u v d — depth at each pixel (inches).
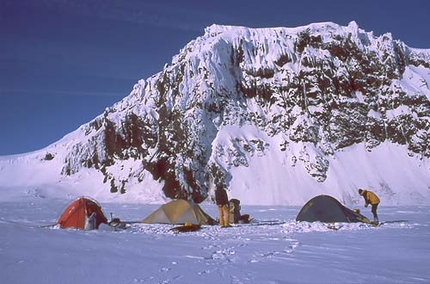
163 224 855.1
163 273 313.3
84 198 758.5
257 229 737.6
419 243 513.0
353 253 430.3
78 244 467.5
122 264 349.1
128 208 1758.1
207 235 636.1
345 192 2385.6
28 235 527.2
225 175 2459.4
